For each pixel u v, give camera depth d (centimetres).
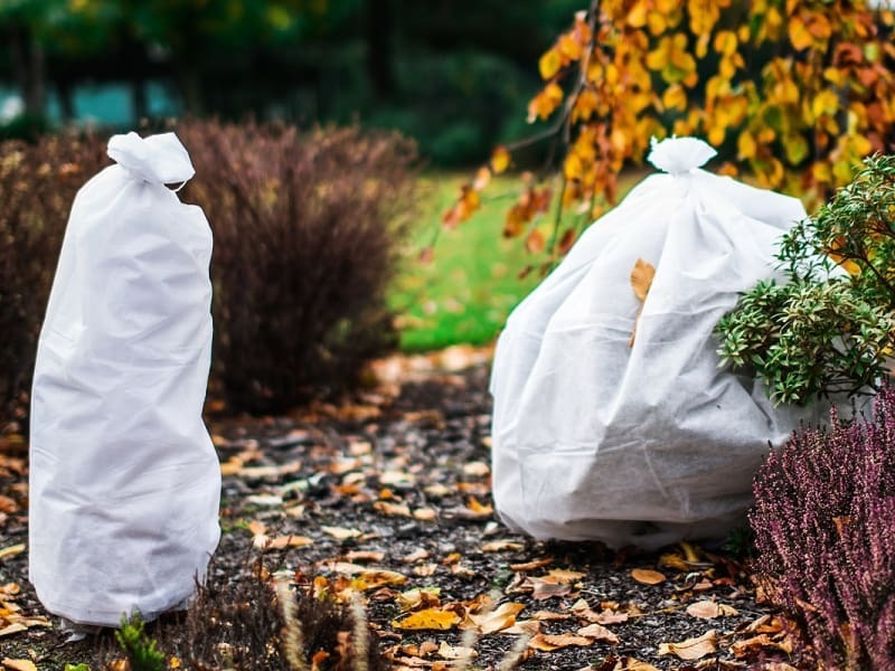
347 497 478
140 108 3300
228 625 282
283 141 618
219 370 626
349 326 657
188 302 311
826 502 289
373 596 358
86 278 303
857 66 504
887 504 268
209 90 3189
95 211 306
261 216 609
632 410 337
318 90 3222
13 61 3098
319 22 2822
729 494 354
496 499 386
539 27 3216
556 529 369
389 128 2767
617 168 520
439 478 507
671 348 341
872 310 337
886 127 521
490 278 1123
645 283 355
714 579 352
